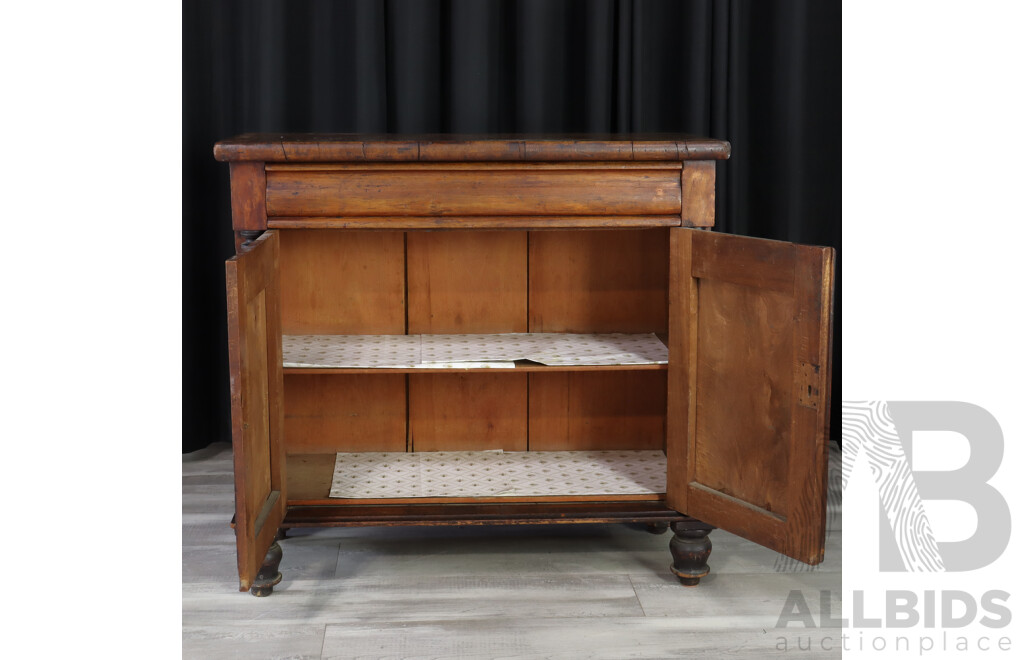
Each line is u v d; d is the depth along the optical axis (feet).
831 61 11.68
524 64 11.32
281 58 11.27
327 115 11.55
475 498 9.09
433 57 11.25
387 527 10.34
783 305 7.82
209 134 11.48
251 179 8.48
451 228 8.63
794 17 11.50
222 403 12.18
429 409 10.26
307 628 8.29
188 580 9.08
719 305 8.41
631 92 11.50
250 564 7.63
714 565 9.48
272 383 8.46
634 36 11.33
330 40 11.39
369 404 10.21
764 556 9.68
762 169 12.01
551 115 11.54
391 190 8.54
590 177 8.63
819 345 7.53
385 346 9.65
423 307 10.14
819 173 11.92
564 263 10.15
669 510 9.04
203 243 11.69
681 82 11.59
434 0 11.15
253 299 7.82
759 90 11.87
